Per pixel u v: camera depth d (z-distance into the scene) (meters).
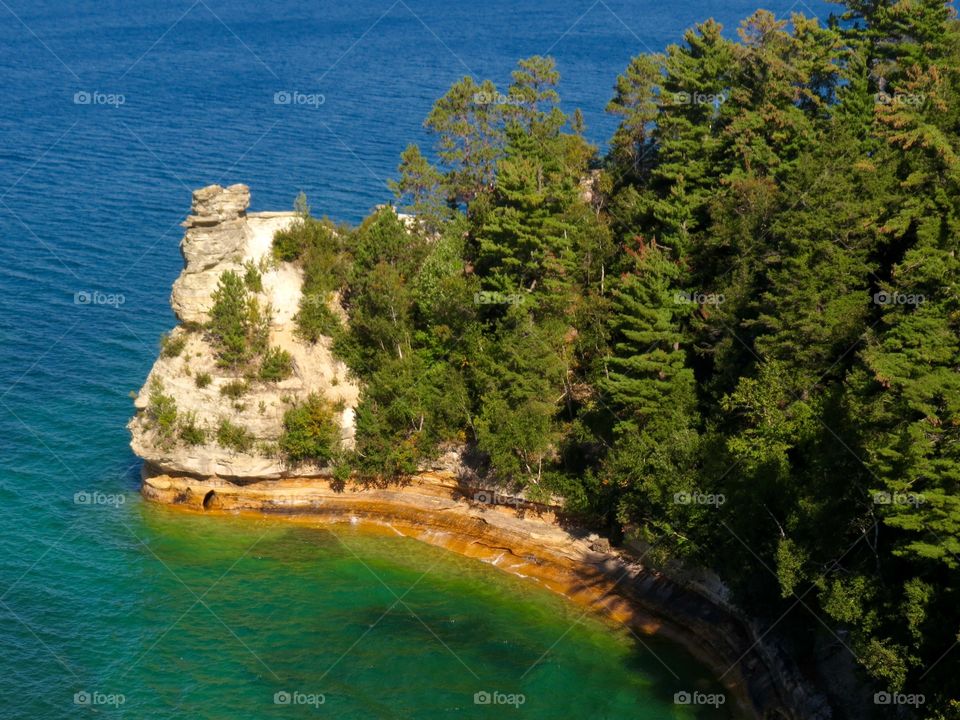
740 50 96.44
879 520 61.97
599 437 84.12
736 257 82.19
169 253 129.50
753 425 75.50
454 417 90.00
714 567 73.81
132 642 73.69
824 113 93.62
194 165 160.38
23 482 90.38
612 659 73.38
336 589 81.12
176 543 86.19
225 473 90.44
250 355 92.31
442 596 80.75
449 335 91.12
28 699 67.75
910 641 57.50
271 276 95.81
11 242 130.75
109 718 66.50
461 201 105.94
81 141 174.25
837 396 68.75
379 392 91.19
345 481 91.88
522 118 105.12
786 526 68.19
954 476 54.69
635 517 80.44
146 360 107.69
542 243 88.56
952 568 55.75
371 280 92.44
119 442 96.44
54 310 115.81
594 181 103.81
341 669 71.81
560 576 82.38
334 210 138.88
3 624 74.50
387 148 169.88
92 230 135.25
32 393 101.50
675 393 80.12
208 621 76.44
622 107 103.06
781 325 74.19
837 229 74.25
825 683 66.00
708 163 92.25
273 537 87.94
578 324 88.00
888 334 63.69
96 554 83.50
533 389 84.94
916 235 72.50
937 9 90.00
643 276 83.06
